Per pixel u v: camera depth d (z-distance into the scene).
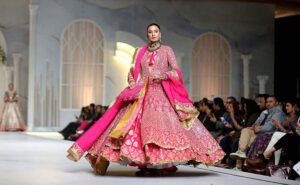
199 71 18.25
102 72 17.22
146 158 4.81
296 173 6.28
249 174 5.40
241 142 7.74
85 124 13.33
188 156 4.88
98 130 5.16
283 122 7.56
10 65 18.56
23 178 4.91
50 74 16.80
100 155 4.96
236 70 18.61
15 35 18.59
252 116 8.56
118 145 4.91
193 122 5.05
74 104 17.03
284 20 20.70
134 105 5.03
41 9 16.72
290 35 20.48
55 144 10.16
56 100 16.86
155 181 4.75
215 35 18.41
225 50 18.53
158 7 17.77
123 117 5.00
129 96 5.05
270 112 7.75
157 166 5.06
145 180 4.81
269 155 6.80
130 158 4.77
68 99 16.97
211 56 18.38
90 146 5.15
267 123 7.58
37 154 7.74
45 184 4.50
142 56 5.27
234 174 5.41
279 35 20.88
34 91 16.66
